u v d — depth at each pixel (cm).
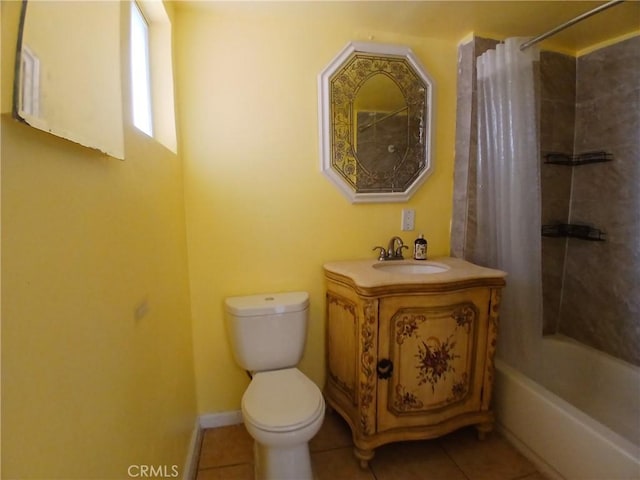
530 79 160
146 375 98
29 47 46
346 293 155
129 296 87
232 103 160
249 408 125
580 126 201
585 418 131
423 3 150
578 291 206
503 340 178
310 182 173
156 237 112
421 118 182
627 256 181
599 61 189
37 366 51
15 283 46
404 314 142
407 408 147
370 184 179
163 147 123
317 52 167
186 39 153
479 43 177
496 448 159
